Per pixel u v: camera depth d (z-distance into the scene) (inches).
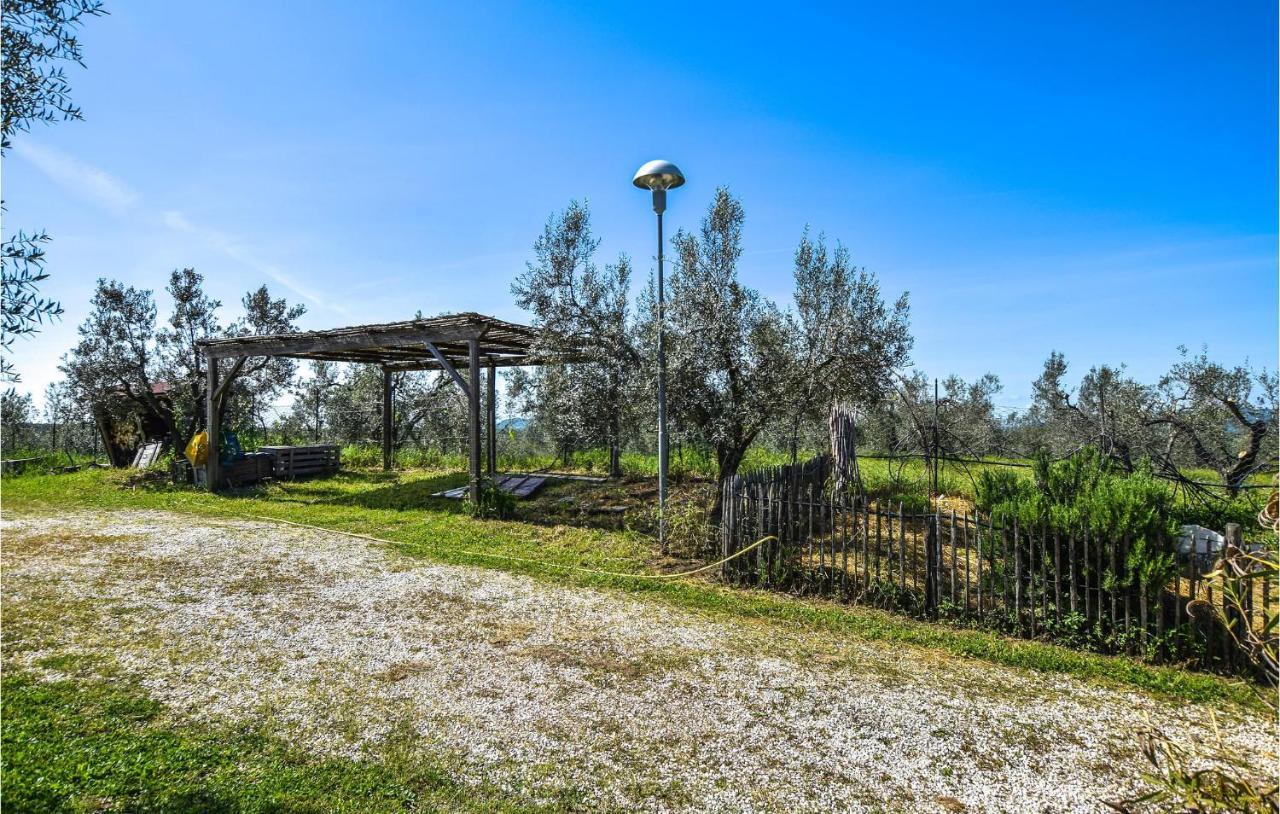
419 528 406.6
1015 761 154.3
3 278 109.3
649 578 302.2
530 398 619.8
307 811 129.0
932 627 242.5
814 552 324.2
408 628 236.4
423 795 136.7
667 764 151.5
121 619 237.5
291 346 534.0
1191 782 84.1
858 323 341.4
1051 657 211.0
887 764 152.7
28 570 299.9
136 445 746.2
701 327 343.3
